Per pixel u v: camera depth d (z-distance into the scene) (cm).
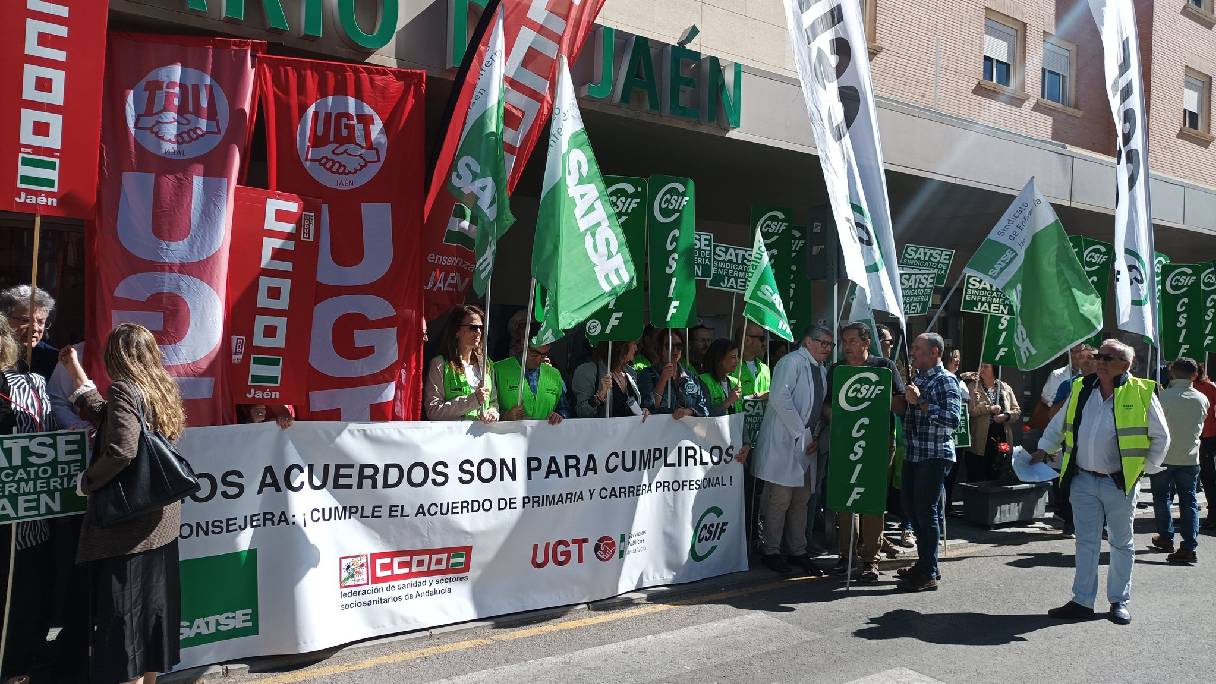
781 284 834
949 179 971
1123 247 788
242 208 461
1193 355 1097
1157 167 1511
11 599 389
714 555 628
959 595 608
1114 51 799
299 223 476
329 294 499
